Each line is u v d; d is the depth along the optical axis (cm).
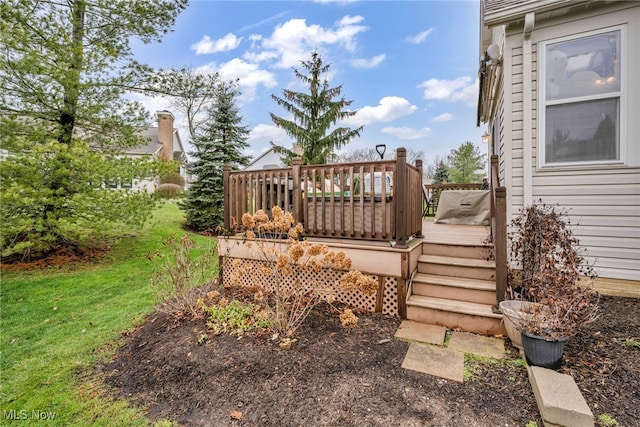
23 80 564
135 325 379
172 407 237
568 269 292
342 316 300
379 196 413
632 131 348
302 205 443
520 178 405
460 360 271
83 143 589
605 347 270
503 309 289
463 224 670
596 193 366
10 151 552
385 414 212
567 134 378
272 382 250
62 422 226
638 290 349
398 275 366
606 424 191
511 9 377
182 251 422
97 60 630
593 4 354
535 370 233
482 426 198
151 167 651
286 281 445
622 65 350
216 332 324
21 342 344
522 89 398
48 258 638
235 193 489
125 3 641
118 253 698
